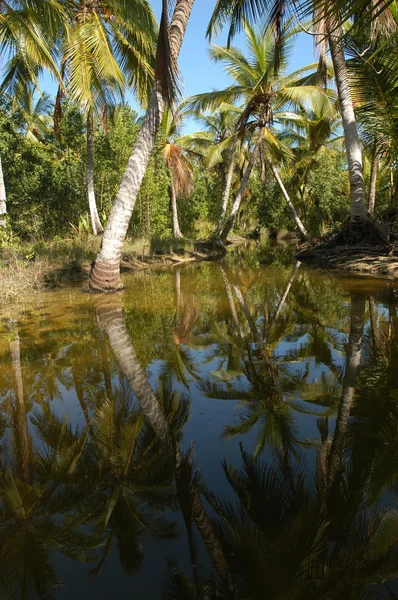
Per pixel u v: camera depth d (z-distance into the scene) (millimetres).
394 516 1748
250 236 30344
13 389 3270
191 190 20344
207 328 5145
